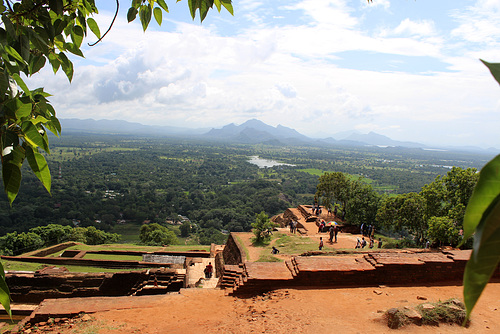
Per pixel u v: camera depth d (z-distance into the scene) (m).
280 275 12.06
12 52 2.84
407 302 10.32
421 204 28.33
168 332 8.82
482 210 0.98
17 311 17.95
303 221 36.16
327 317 9.35
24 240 34.12
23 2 2.96
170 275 20.14
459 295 10.88
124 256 29.45
